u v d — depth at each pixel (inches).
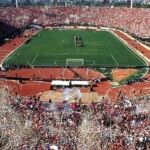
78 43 5196.9
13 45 5152.6
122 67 3828.7
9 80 3316.9
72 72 3627.0
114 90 3016.7
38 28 6850.4
